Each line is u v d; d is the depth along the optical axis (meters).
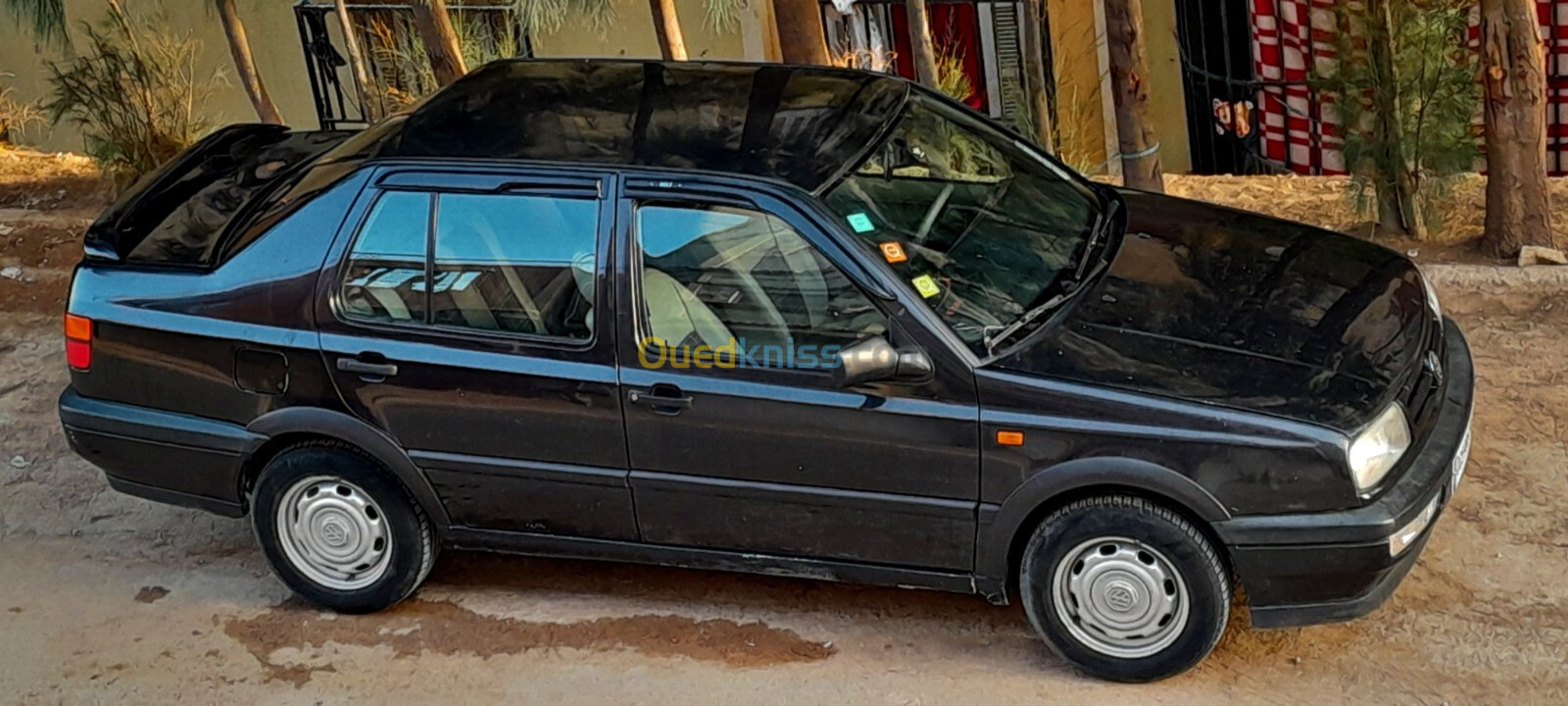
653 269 4.71
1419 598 5.03
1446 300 6.96
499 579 5.63
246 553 5.92
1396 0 7.32
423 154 4.93
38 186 9.83
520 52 9.94
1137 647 4.61
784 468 4.69
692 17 10.41
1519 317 6.78
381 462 5.10
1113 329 4.63
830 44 10.85
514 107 5.22
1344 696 4.60
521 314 4.82
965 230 4.94
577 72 5.59
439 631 5.28
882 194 4.84
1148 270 5.00
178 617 5.48
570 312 4.77
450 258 4.87
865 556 4.80
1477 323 6.79
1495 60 6.93
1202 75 9.95
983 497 4.54
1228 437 4.27
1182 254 5.13
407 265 4.91
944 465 4.54
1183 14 10.02
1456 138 7.38
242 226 5.19
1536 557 5.17
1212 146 10.20
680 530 4.93
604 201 4.73
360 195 4.95
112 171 9.20
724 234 4.66
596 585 5.54
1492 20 6.88
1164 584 4.50
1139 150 7.29
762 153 4.81
